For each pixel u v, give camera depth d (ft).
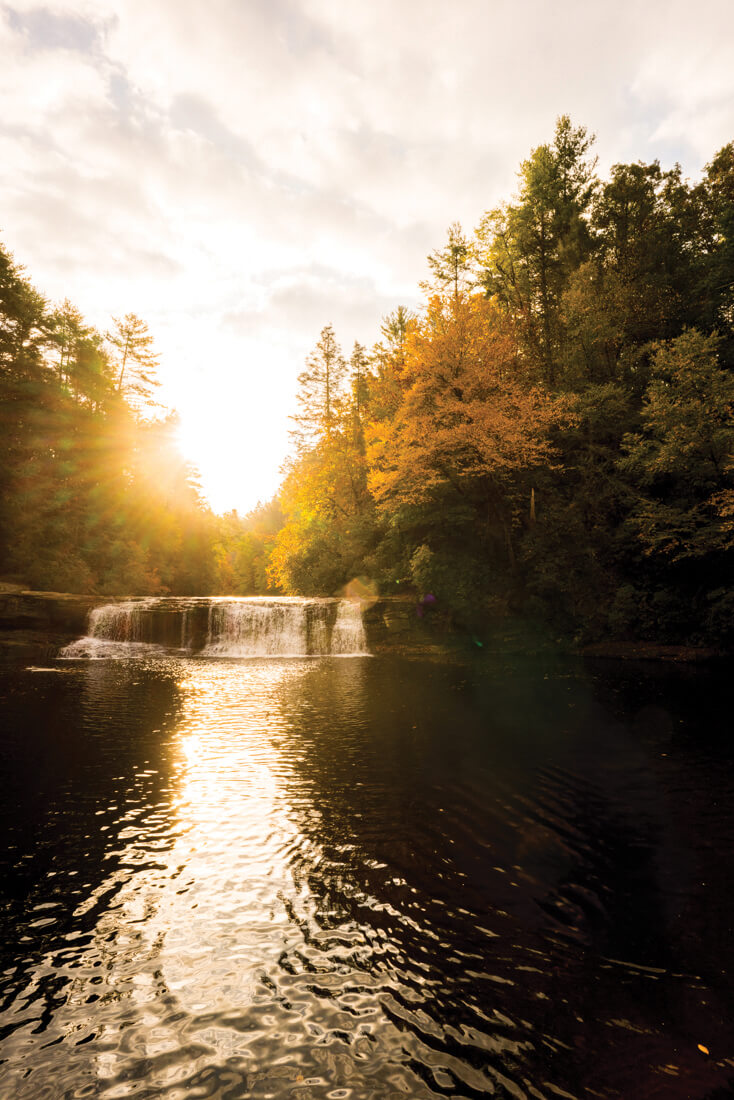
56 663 74.49
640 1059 11.23
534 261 107.14
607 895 17.67
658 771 29.40
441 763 30.99
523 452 74.69
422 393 78.95
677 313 91.45
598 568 80.02
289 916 16.42
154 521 167.84
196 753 32.99
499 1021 12.28
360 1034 11.84
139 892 17.72
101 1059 11.10
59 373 127.34
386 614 86.89
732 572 68.44
